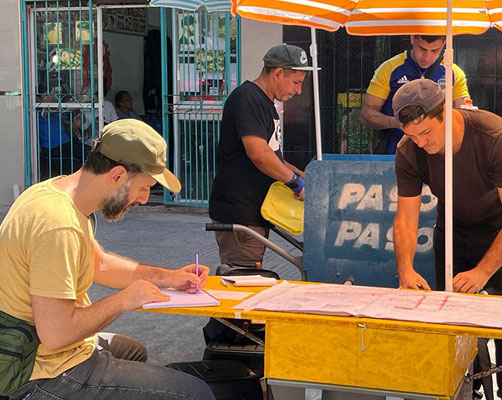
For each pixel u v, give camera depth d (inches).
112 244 352.2
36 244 111.1
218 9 259.4
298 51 196.2
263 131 193.3
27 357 112.9
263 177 196.5
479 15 186.5
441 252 164.4
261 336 161.5
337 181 171.2
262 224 197.9
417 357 112.0
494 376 184.4
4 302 112.9
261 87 198.7
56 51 440.5
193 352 213.0
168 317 244.8
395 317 113.2
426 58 223.5
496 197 153.4
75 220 114.0
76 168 443.5
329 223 171.8
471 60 361.7
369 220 170.2
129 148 115.6
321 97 382.3
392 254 169.5
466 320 111.2
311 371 116.6
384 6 185.8
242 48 398.9
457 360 114.8
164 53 419.5
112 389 116.7
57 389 114.4
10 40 438.9
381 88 232.8
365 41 372.5
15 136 443.8
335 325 114.5
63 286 110.7
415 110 138.1
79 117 441.4
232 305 123.0
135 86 530.3
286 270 302.5
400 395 113.3
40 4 437.7
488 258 144.8
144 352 146.8
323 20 186.4
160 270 136.6
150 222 403.9
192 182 426.6
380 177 169.3
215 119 415.2
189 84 416.8
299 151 387.2
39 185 117.8
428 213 168.9
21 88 440.8
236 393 149.3
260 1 170.2
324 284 142.9
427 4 185.8
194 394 119.3
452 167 147.6
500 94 360.8
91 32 429.1
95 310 115.6
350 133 380.2
